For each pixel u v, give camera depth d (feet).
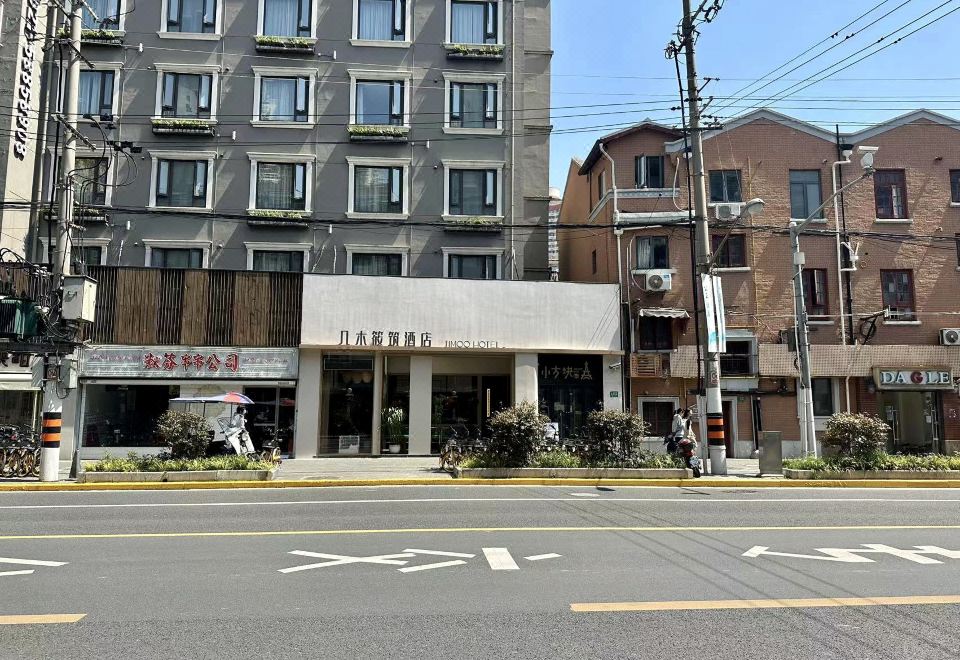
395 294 73.51
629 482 53.52
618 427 57.36
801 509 40.04
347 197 82.17
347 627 18.44
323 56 84.23
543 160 93.97
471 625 18.63
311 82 83.46
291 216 80.02
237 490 48.49
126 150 80.74
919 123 83.92
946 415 79.77
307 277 72.64
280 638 17.58
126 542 29.45
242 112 82.53
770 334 79.46
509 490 48.49
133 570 24.53
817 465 56.75
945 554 27.78
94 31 80.89
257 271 71.97
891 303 81.00
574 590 22.08
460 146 84.23
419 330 73.36
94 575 23.82
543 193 92.94
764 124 82.89
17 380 66.69
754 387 78.59
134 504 41.16
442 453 61.41
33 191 78.43
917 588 22.59
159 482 50.67
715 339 59.93
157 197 80.53
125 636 17.71
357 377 73.97
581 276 94.73
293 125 82.48
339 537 30.50
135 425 69.05
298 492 47.11
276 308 71.87
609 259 82.28
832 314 80.02
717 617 19.44
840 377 79.25
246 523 34.30
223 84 82.79
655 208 81.00
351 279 73.10
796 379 78.95
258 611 19.81
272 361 71.00
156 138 81.35
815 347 78.59
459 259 82.74
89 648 16.87
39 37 73.31
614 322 76.48
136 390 69.56
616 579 23.43
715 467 58.95
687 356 77.30
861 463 56.44
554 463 55.93
